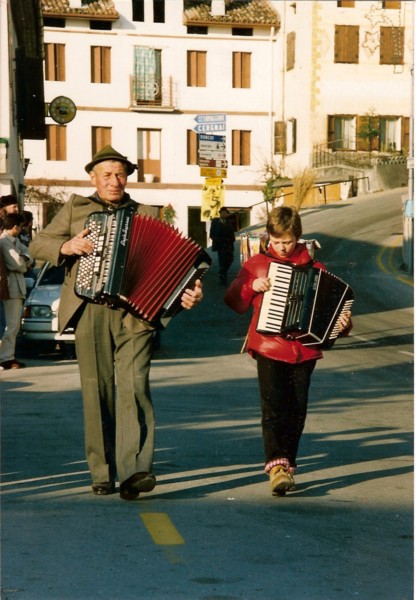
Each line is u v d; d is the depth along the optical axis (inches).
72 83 2003.0
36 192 1971.0
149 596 176.9
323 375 543.2
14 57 1018.7
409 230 1194.6
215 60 2048.5
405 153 1989.4
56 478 274.7
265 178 1985.7
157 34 2027.6
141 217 243.4
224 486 268.8
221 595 178.1
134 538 213.6
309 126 1968.5
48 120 1994.3
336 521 231.9
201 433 352.8
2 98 834.2
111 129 2022.6
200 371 544.7
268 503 249.4
